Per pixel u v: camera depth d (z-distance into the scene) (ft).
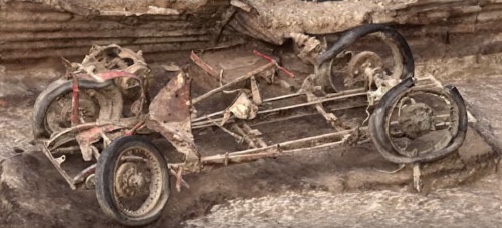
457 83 31.60
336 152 24.47
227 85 24.49
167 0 29.68
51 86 23.22
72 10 27.99
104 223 20.67
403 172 23.38
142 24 29.73
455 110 23.31
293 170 23.54
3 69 28.81
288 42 30.71
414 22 31.83
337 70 27.02
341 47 26.11
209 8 30.22
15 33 27.94
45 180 22.09
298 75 29.14
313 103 25.26
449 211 22.43
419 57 31.94
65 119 23.75
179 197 21.98
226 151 24.00
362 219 21.90
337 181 23.02
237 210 21.97
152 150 20.57
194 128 23.95
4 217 20.98
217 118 24.61
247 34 31.17
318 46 28.68
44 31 28.30
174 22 30.32
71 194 21.62
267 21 30.71
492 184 24.09
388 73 29.99
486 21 32.94
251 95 24.66
